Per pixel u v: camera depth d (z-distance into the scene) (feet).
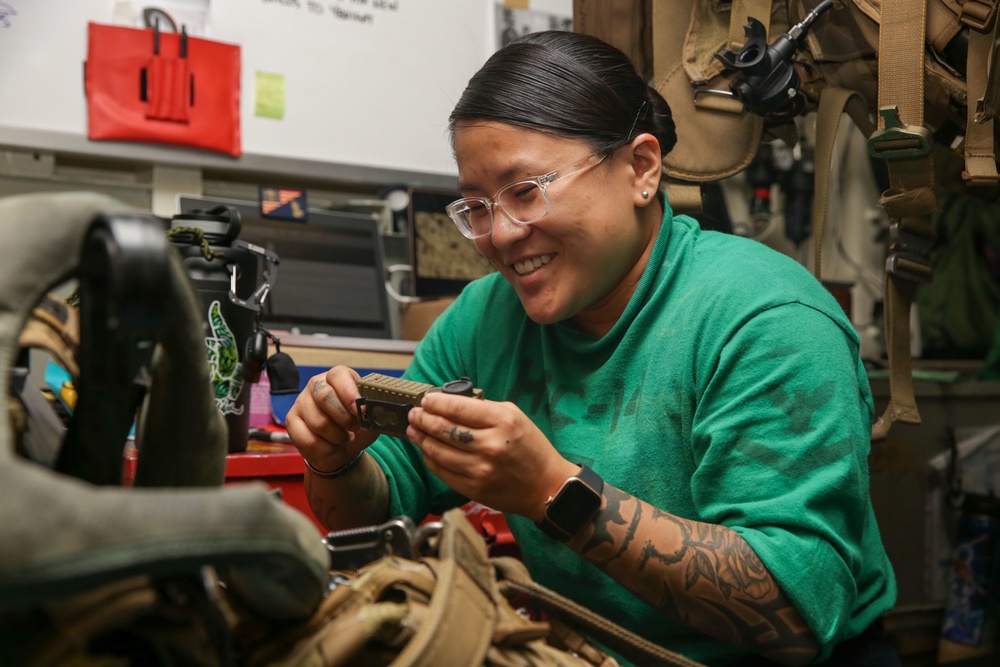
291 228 5.08
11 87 4.92
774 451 2.39
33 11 4.97
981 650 6.26
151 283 1.08
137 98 5.18
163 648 1.19
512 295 3.35
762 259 2.80
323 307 5.00
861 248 7.66
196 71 5.33
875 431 3.71
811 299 2.63
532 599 2.12
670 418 2.71
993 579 6.28
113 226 1.09
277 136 5.68
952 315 8.02
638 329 2.81
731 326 2.56
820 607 2.29
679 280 2.85
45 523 0.88
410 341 5.05
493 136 2.62
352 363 4.38
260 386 4.21
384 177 6.05
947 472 6.34
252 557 1.07
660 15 3.89
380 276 5.30
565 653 1.93
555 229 2.65
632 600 2.70
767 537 2.30
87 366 1.18
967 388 6.47
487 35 6.45
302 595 1.35
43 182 5.02
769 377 2.45
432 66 6.23
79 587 0.90
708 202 5.54
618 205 2.74
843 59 3.66
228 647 1.27
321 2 5.81
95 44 5.07
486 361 3.34
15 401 1.35
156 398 1.42
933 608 6.39
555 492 2.33
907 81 3.25
